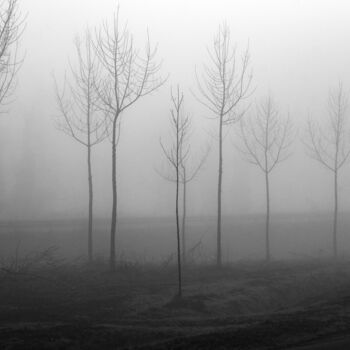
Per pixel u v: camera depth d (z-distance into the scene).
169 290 16.53
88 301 14.67
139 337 10.30
